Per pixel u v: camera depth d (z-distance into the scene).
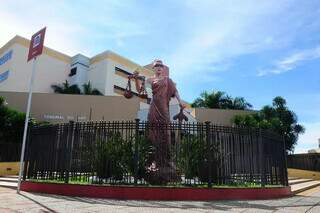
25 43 55.12
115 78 59.16
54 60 59.19
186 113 24.53
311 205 10.32
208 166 11.16
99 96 45.22
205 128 11.57
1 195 10.95
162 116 13.35
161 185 11.05
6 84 52.62
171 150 11.64
